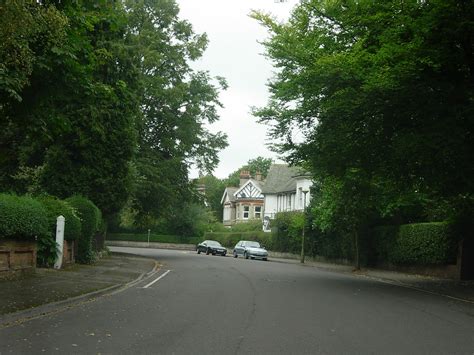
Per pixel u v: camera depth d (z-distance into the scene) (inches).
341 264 1510.8
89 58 491.5
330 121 750.5
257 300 541.6
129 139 1069.1
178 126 1680.6
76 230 842.2
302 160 873.5
